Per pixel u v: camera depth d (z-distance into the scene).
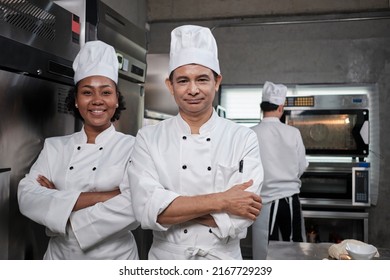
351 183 3.31
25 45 1.45
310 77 3.76
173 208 1.06
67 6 1.92
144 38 2.57
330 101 3.31
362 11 3.66
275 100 2.62
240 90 3.91
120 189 1.29
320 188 3.37
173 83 1.15
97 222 1.25
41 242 1.63
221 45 3.92
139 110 2.54
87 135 1.45
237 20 3.88
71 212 1.28
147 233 2.59
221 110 3.60
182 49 1.12
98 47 1.41
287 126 2.59
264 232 2.62
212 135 1.18
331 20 3.66
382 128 3.64
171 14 3.97
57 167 1.41
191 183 1.15
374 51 3.65
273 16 3.82
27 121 1.50
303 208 3.44
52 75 1.64
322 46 3.74
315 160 3.54
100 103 1.36
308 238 3.39
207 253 1.12
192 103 1.11
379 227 3.62
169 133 1.21
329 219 3.49
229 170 1.14
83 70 1.37
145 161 1.17
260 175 1.17
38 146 1.58
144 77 2.56
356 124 3.26
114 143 1.43
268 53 3.83
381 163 3.63
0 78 1.34
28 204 1.29
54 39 1.67
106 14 2.01
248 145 1.19
